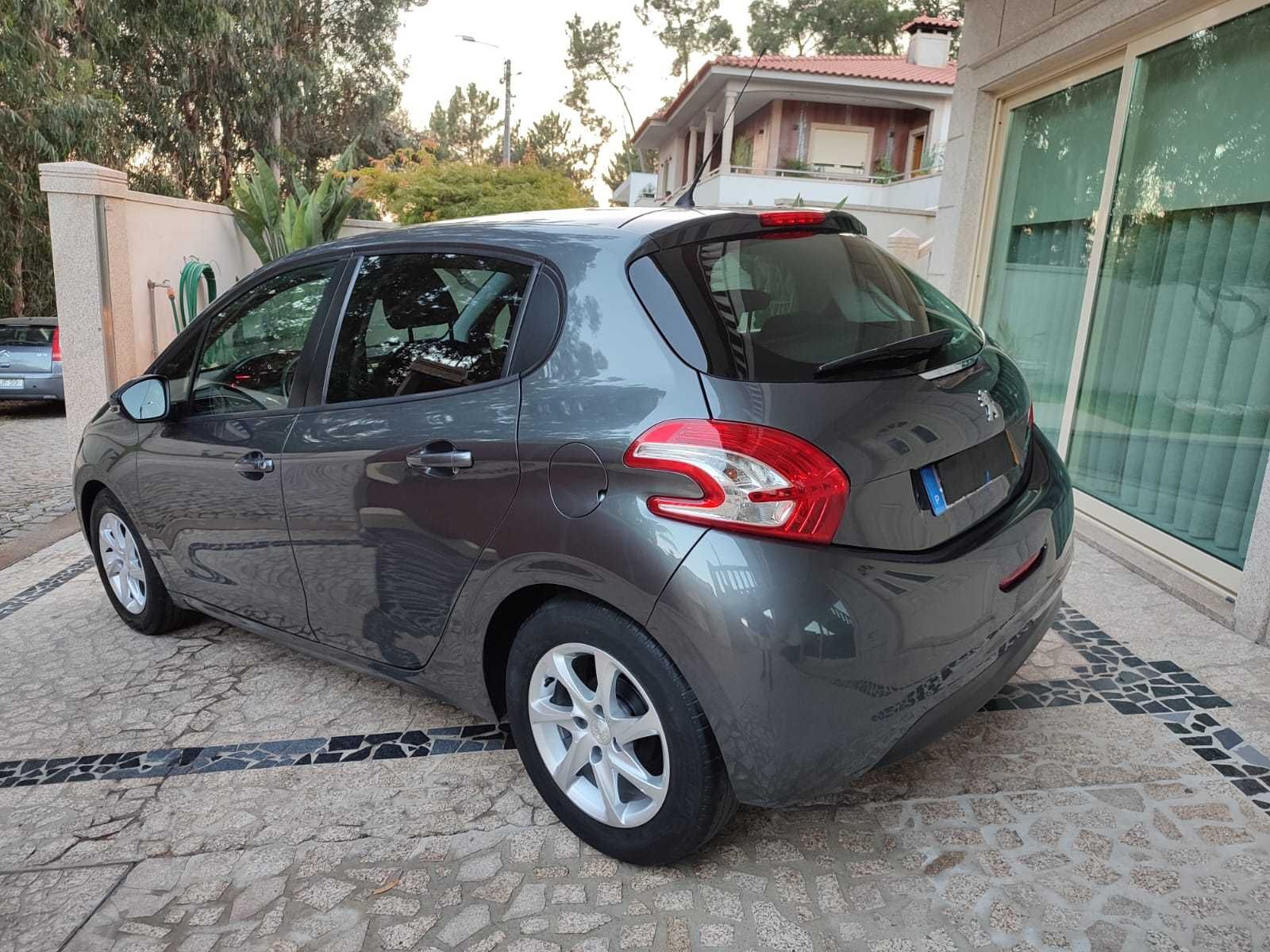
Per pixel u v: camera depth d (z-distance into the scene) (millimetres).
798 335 2109
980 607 2080
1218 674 3133
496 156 56844
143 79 24047
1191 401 4117
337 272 2893
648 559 1942
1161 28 4270
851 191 20750
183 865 2365
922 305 2537
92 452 3791
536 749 2371
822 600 1837
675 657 1944
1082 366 4934
